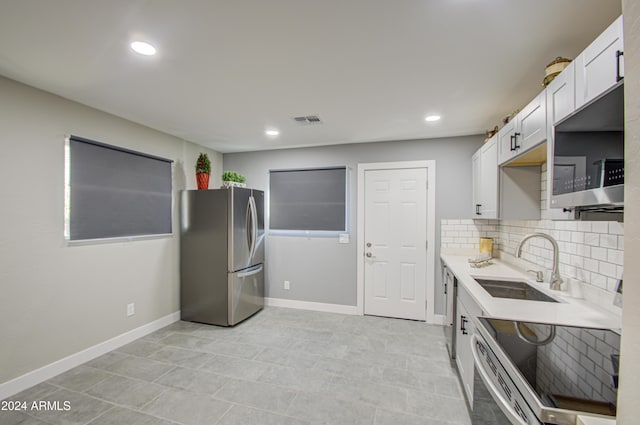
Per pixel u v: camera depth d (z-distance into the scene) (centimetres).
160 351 282
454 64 185
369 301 388
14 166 214
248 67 191
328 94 232
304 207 413
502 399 94
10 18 141
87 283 262
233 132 341
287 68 192
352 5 132
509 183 244
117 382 230
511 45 164
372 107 259
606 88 103
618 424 58
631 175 56
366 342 304
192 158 389
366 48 168
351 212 396
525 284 220
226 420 189
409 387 225
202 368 252
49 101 234
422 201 368
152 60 182
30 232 223
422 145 368
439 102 247
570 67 128
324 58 179
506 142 224
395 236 378
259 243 397
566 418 75
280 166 428
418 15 139
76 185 253
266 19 142
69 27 149
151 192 327
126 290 298
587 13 136
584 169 108
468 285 204
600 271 165
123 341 294
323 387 225
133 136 305
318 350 286
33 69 194
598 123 101
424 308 367
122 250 295
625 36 58
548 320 141
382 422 188
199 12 137
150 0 129
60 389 220
